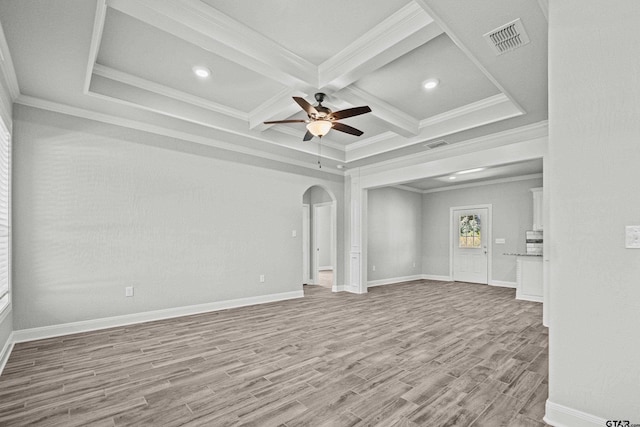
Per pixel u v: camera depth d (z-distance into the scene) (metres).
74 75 2.95
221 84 3.63
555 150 1.90
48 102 3.49
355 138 5.54
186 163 4.61
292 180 5.99
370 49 2.73
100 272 3.84
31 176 3.42
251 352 3.07
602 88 1.76
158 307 4.29
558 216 1.88
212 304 4.81
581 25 1.83
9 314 3.12
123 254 4.02
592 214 1.77
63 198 3.62
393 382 2.43
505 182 7.52
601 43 1.76
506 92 3.18
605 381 1.71
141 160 4.20
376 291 6.78
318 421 1.91
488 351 3.11
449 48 2.85
